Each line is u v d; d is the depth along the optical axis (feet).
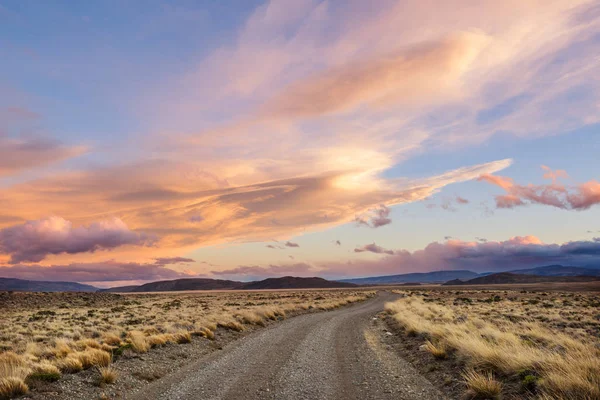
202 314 111.96
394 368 40.09
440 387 32.27
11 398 27.91
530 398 25.32
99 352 41.34
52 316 125.08
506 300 179.11
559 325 77.25
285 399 29.58
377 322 88.94
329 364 42.29
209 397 30.17
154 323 88.33
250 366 41.60
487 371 32.81
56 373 33.96
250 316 87.25
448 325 62.49
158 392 31.76
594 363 27.86
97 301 241.35
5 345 58.44
